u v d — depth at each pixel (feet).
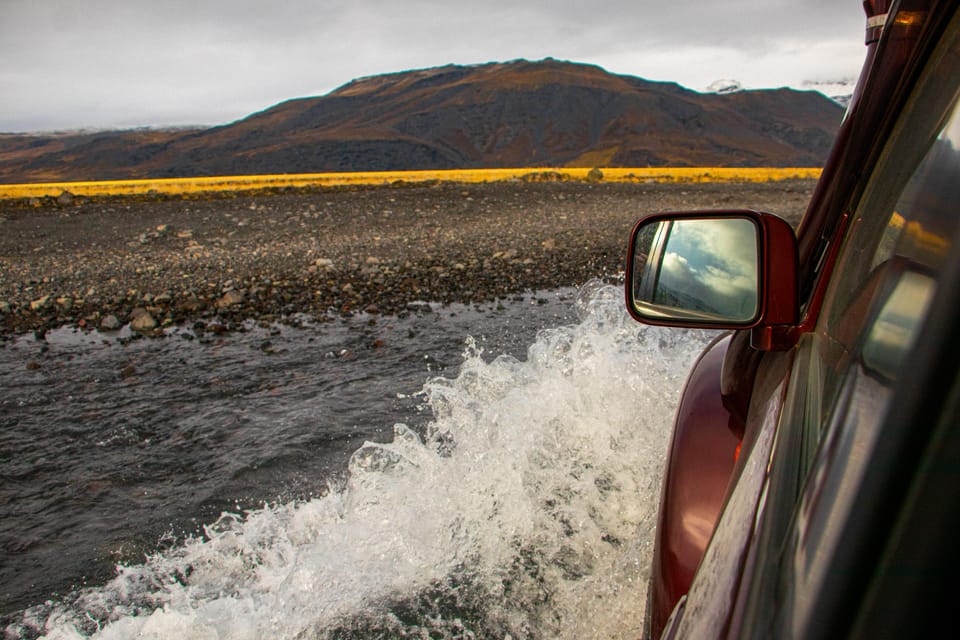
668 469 6.59
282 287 36.42
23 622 10.56
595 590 9.75
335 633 9.54
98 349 26.16
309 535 12.35
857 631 1.50
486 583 10.30
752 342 5.71
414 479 13.24
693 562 5.40
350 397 19.71
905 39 5.58
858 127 6.04
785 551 2.03
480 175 158.81
